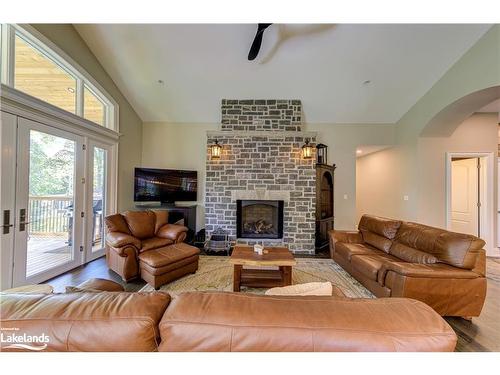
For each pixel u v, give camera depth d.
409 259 2.59
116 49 3.54
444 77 3.75
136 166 4.98
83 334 0.72
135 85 4.25
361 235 3.67
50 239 2.98
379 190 5.67
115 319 0.73
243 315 0.76
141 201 4.41
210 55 3.56
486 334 1.95
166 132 5.22
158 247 3.13
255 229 4.70
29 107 2.64
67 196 3.25
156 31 3.20
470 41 3.21
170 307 0.79
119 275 3.08
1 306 0.78
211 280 2.97
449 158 4.45
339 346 0.71
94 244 3.79
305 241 4.55
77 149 3.37
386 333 0.73
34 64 2.81
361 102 4.55
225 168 4.59
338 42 3.28
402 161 4.89
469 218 4.79
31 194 2.71
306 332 0.72
